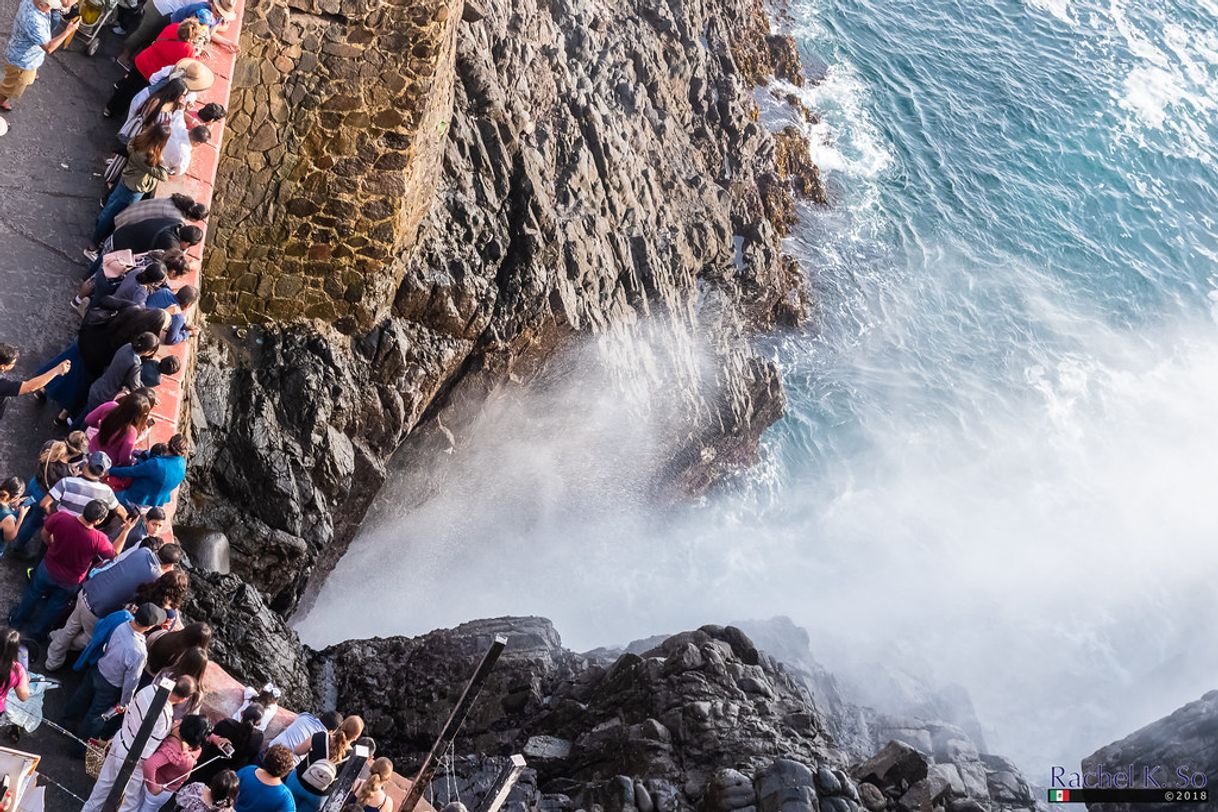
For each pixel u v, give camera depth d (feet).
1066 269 167.43
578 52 111.86
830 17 181.06
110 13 56.80
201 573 69.51
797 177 151.23
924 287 153.99
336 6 71.36
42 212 50.06
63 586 36.88
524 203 93.45
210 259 76.48
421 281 84.58
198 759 34.94
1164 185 184.75
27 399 44.52
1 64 53.72
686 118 128.26
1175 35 210.79
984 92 184.85
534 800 65.36
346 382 81.10
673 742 66.74
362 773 35.68
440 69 75.77
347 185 76.23
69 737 36.78
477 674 32.89
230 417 77.36
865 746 76.59
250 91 72.54
